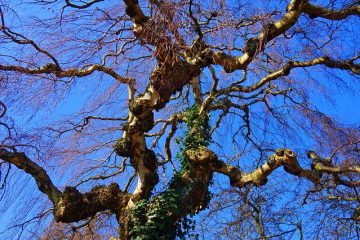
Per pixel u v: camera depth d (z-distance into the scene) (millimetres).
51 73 8695
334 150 9594
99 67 9109
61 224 9617
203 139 10258
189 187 9508
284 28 8539
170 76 8938
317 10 8938
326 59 9414
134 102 9234
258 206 10430
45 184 9008
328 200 10445
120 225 9250
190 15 7984
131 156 9516
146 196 9438
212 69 10078
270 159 9211
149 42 8500
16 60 8484
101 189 9367
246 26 8633
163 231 9203
